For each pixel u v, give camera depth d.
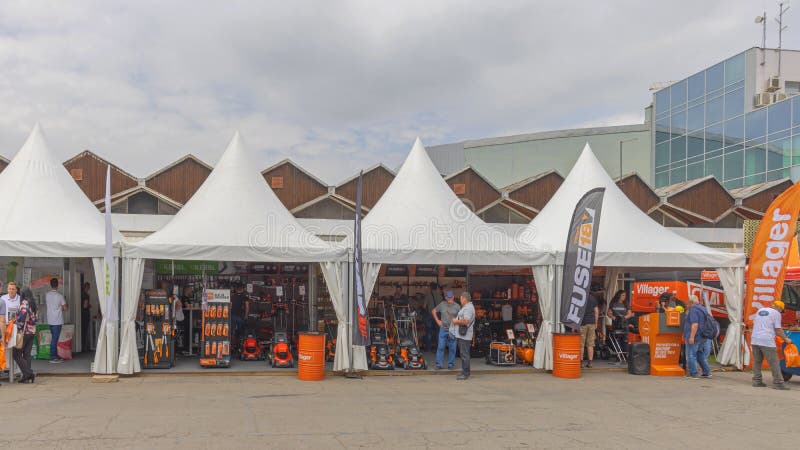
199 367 11.83
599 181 14.31
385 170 24.47
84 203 12.05
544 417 7.96
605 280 15.98
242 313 14.34
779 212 12.20
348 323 11.64
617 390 10.31
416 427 7.23
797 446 6.55
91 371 11.02
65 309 12.41
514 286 15.41
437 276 15.87
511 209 25.16
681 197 25.72
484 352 14.34
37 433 6.59
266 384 10.44
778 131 29.73
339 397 9.26
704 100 35.03
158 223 21.70
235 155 12.68
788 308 15.73
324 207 24.09
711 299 15.80
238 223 11.67
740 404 9.09
